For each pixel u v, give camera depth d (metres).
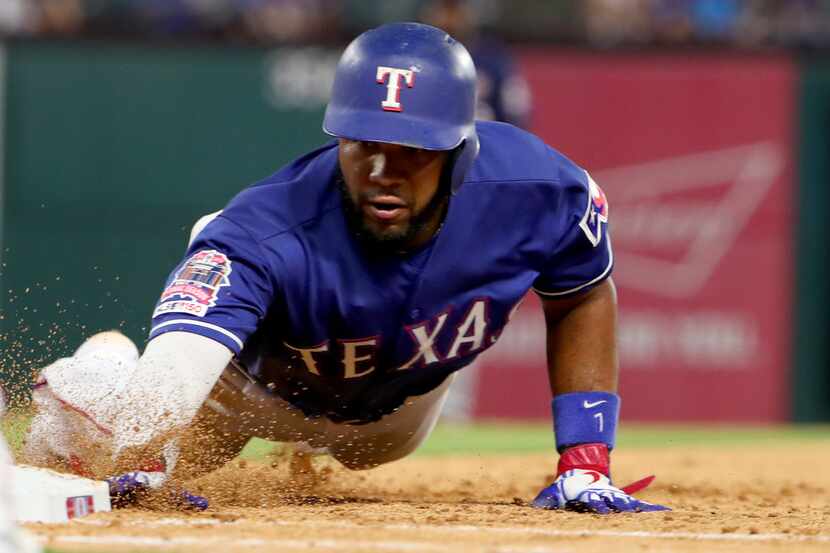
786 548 13.34
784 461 31.58
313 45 48.97
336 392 16.86
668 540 13.73
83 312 48.00
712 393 49.81
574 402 17.09
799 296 50.03
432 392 18.06
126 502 14.92
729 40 51.66
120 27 51.12
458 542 13.04
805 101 50.09
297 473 19.16
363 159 14.23
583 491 16.42
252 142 48.81
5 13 50.91
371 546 12.50
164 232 48.53
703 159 49.97
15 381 16.86
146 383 14.32
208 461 17.56
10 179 48.06
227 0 51.91
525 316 48.91
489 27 50.66
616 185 49.97
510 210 15.60
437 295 15.46
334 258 15.02
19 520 13.62
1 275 47.75
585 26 51.41
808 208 50.16
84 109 48.34
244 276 14.78
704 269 49.91
